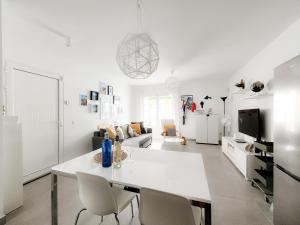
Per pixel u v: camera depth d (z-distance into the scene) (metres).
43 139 2.97
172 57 3.49
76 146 3.77
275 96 1.54
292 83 1.28
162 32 2.39
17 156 1.95
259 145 2.39
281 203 1.43
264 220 1.74
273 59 2.71
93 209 1.28
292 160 1.28
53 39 2.61
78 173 1.21
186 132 6.46
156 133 6.91
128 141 4.18
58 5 1.77
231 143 3.61
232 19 2.07
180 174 1.27
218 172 3.07
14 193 1.91
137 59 1.59
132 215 1.80
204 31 2.37
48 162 3.06
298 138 1.22
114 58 3.52
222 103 5.95
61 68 3.34
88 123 4.20
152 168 1.39
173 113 6.63
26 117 2.68
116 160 1.48
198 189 1.04
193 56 3.43
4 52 2.33
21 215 1.82
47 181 2.72
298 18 2.05
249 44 2.84
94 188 1.20
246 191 2.35
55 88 3.23
